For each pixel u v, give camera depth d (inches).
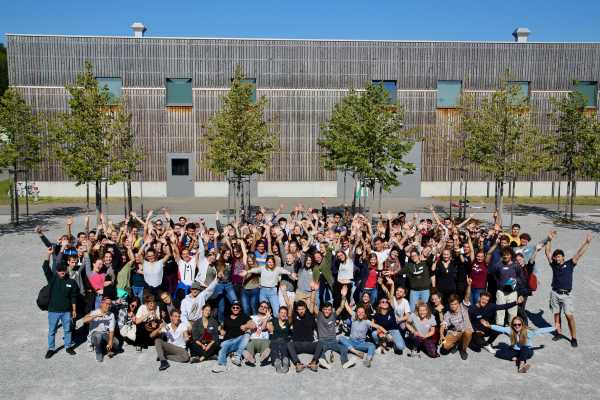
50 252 389.1
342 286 427.2
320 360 350.6
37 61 1290.6
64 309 362.6
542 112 1378.0
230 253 433.1
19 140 867.4
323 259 426.0
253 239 492.7
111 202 1263.5
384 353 378.0
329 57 1341.0
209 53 1321.4
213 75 1326.3
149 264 410.3
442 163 1389.0
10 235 826.2
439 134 1378.0
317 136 1362.0
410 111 1369.3
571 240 802.8
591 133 885.8
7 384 321.7
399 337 375.9
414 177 1396.4
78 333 406.9
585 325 432.5
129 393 312.0
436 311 406.9
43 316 445.4
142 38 1304.1
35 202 1250.6
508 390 318.7
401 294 380.5
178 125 1336.1
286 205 1232.2
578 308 476.7
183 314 365.1
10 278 565.3
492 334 377.4
